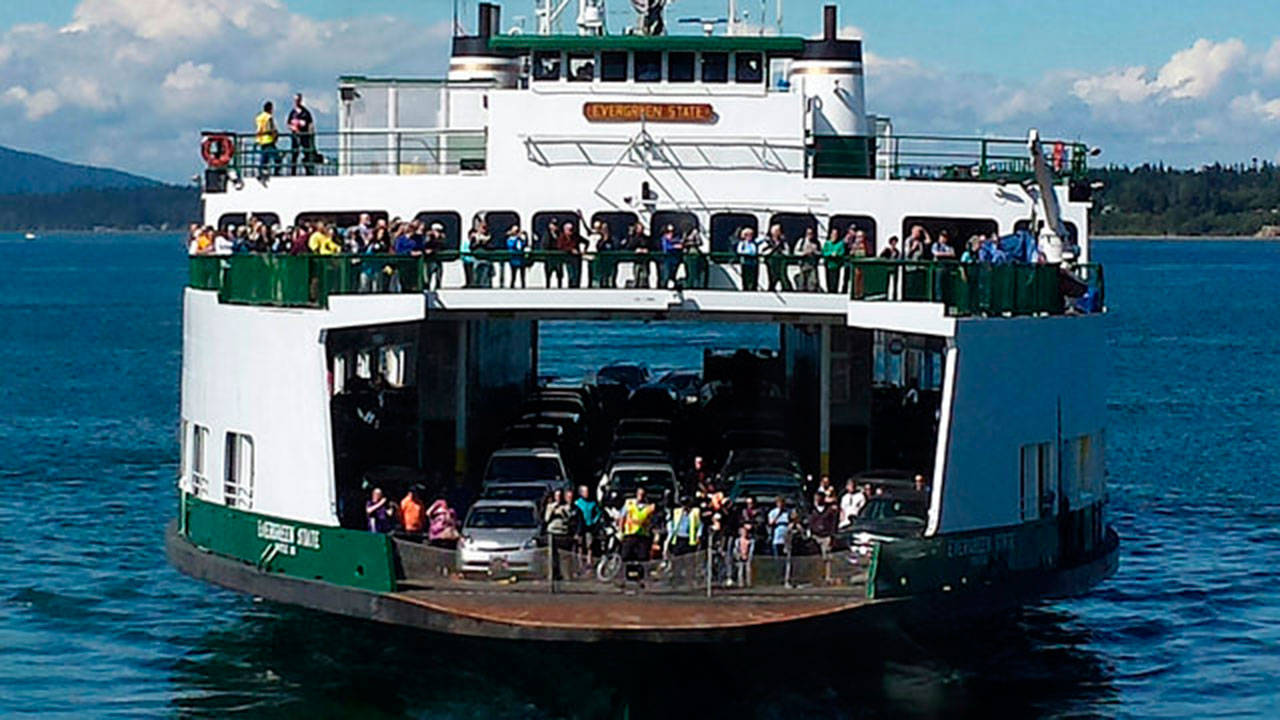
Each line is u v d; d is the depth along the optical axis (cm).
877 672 3600
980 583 3572
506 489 4225
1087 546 4022
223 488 3875
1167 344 14562
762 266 3806
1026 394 3709
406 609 3291
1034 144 3909
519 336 6331
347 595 3412
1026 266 3728
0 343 14400
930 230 4253
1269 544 5694
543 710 3347
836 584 3400
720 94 4219
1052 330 3809
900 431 4672
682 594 3359
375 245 3934
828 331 4378
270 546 3659
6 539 5741
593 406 6266
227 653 4212
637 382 7644
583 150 4231
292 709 3731
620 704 3189
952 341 3484
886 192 4219
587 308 3803
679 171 4225
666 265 3812
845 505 3744
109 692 3950
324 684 3838
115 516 6209
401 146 4750
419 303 3647
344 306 3594
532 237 4247
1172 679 4066
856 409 4456
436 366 4638
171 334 15375
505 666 3409
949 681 3822
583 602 3297
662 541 3550
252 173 4478
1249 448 8069
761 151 4222
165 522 6094
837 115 4844
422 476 4259
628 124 4225
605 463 5056
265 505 3712
